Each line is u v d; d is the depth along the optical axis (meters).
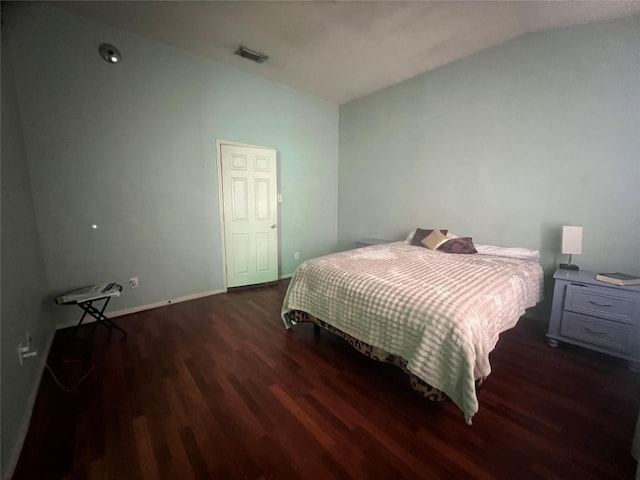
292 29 2.54
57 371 1.91
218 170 3.37
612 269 2.32
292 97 3.98
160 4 2.23
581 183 2.42
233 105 3.42
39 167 2.33
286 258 4.28
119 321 2.70
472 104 3.03
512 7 2.19
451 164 3.27
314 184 4.45
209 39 2.73
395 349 1.60
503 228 2.92
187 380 1.82
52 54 2.32
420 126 3.54
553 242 2.61
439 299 1.55
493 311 1.62
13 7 2.14
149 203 2.93
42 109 2.31
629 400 1.62
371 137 4.15
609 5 2.03
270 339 2.36
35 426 1.44
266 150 3.74
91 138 2.55
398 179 3.87
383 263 2.36
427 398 1.49
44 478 1.17
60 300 2.16
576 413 1.52
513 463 1.23
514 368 1.94
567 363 2.00
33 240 2.15
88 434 1.39
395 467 1.22
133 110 2.74
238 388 1.74
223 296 3.42
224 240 3.53
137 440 1.35
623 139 2.21
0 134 1.65
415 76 3.52
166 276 3.12
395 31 2.56
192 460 1.25
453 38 2.67
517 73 2.69
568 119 2.44
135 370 1.92
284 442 1.35
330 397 1.66
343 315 1.93
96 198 2.63
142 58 2.74
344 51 2.91
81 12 2.35
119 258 2.80
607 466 1.21
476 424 1.45
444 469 1.21
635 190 2.19
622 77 2.18
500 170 2.89
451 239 2.95
